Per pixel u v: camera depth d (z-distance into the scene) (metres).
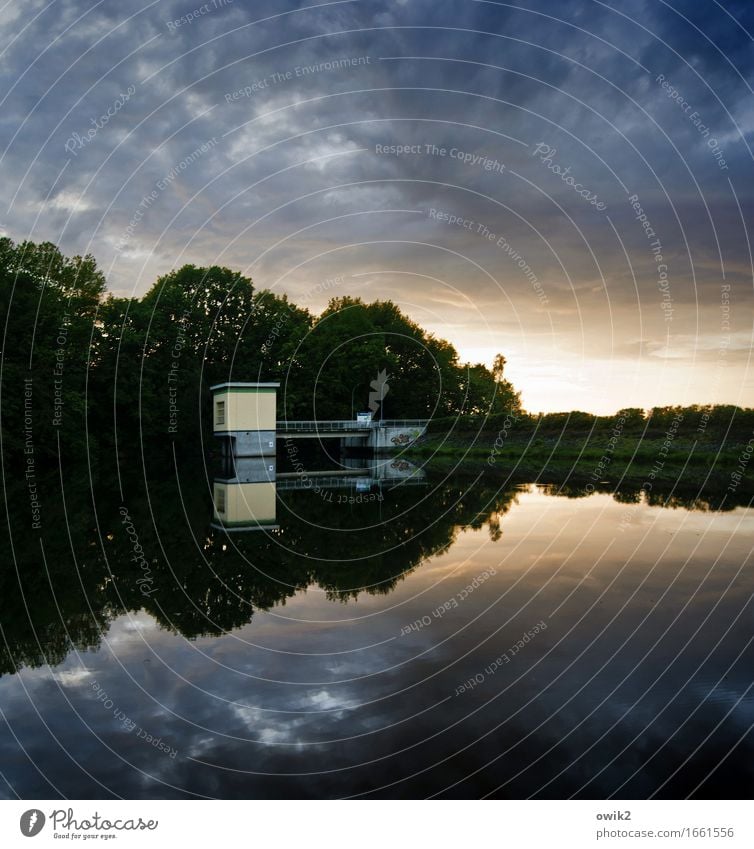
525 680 7.56
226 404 52.25
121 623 10.16
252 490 31.22
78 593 11.95
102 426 55.91
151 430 58.16
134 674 8.03
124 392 55.56
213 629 9.81
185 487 32.12
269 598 11.49
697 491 26.38
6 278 41.03
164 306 59.66
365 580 12.67
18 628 9.93
